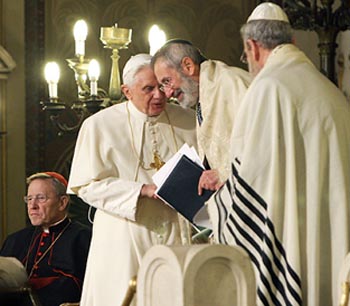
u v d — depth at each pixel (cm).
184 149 767
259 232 617
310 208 620
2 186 1314
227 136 707
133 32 1357
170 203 757
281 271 614
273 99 624
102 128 843
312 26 1047
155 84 835
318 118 625
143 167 837
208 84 716
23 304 443
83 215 1251
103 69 1342
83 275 973
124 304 488
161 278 447
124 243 817
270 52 660
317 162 621
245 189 619
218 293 444
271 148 618
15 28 1320
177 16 1374
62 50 1330
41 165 1323
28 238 1007
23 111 1320
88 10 1341
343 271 524
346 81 1333
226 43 1388
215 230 641
